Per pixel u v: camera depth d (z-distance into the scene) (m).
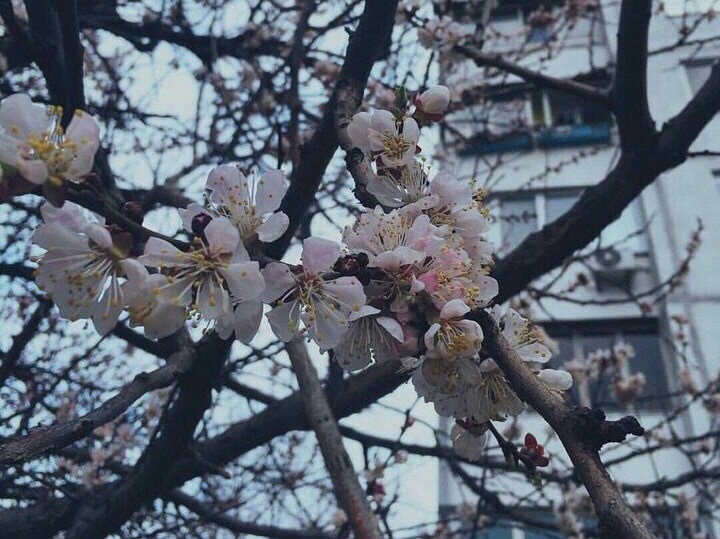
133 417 4.73
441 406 1.42
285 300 1.37
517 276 3.10
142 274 1.16
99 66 5.11
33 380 4.02
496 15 9.82
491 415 1.40
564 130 9.27
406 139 1.55
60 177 1.15
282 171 1.41
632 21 2.79
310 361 2.67
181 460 3.41
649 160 3.04
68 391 4.46
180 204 3.55
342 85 2.15
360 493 2.07
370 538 1.92
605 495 0.94
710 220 8.73
